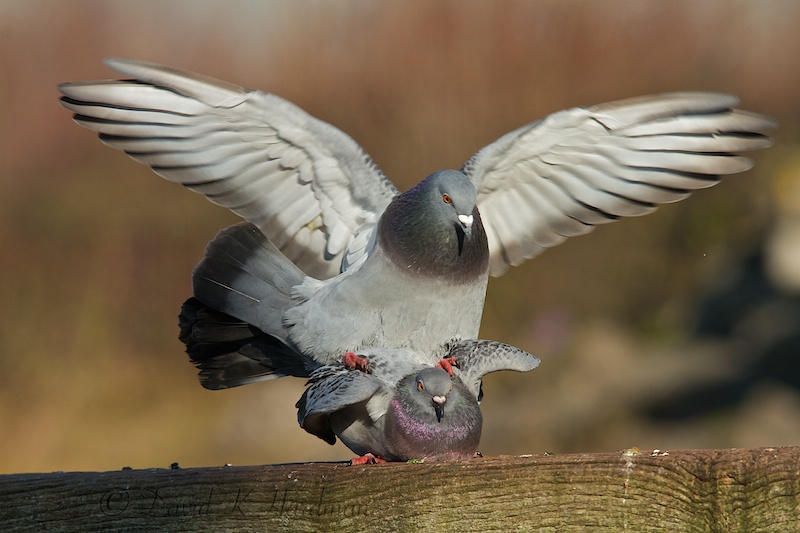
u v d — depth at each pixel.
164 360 17.09
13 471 14.26
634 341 16.16
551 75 18.25
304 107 19.03
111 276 17.61
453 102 17.95
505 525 4.00
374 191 6.82
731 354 14.54
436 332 6.39
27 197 18.52
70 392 16.28
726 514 3.79
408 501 4.08
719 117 6.75
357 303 6.36
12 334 16.91
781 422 12.61
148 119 6.61
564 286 17.12
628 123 6.71
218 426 15.27
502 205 7.20
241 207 6.92
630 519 3.90
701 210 17.69
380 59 18.75
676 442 12.57
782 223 16.34
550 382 14.93
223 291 6.65
